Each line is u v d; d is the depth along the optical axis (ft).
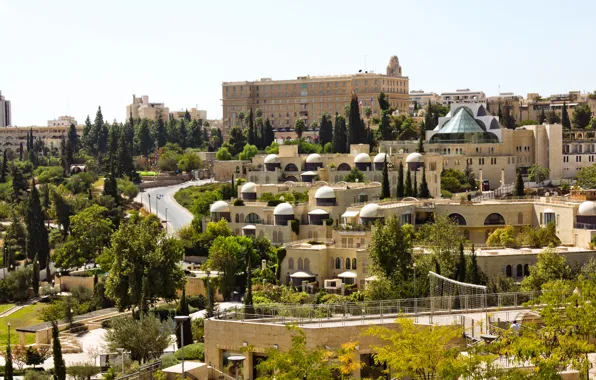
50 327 610.65
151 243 629.51
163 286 618.03
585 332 289.12
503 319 344.08
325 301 580.71
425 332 283.79
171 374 323.98
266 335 336.49
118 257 622.13
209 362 347.36
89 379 436.76
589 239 648.38
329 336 325.83
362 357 326.44
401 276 526.98
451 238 617.62
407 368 273.95
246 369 339.36
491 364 263.70
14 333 629.92
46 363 537.24
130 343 460.55
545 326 312.91
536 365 261.03
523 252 613.93
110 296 627.46
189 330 451.12
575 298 295.89
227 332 344.08
